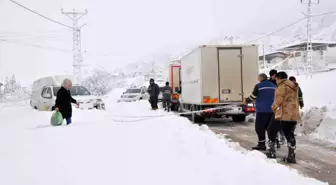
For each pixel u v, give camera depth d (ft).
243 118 47.75
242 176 15.07
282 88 22.08
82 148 20.95
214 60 43.24
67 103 33.58
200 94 43.32
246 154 21.88
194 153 19.21
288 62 144.46
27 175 15.10
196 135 24.54
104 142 23.06
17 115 51.01
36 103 63.26
